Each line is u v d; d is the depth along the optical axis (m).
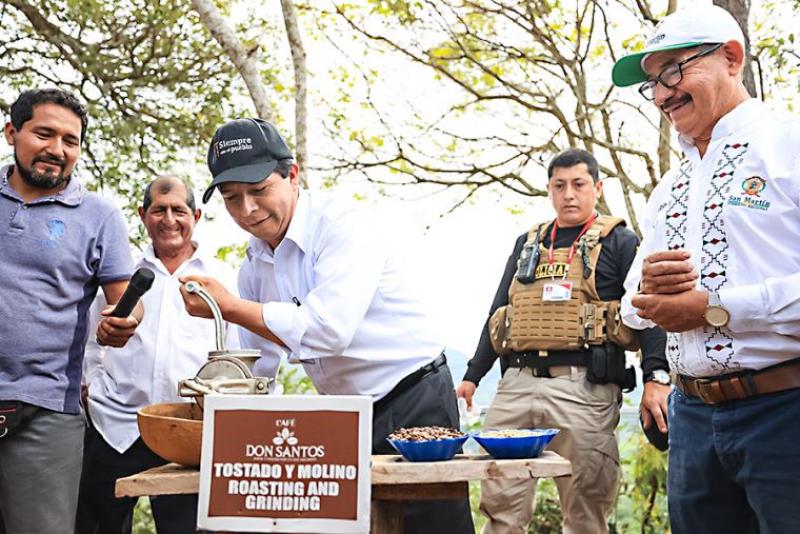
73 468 2.67
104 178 6.19
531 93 6.86
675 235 2.15
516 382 3.48
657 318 2.04
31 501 2.56
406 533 2.22
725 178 2.06
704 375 2.06
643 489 5.00
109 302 2.79
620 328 3.30
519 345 3.46
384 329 2.38
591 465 3.31
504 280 3.72
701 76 2.08
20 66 6.26
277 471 1.73
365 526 1.70
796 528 1.92
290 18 4.97
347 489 1.71
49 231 2.64
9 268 2.58
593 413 3.33
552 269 3.45
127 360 3.26
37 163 2.60
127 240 2.86
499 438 1.86
